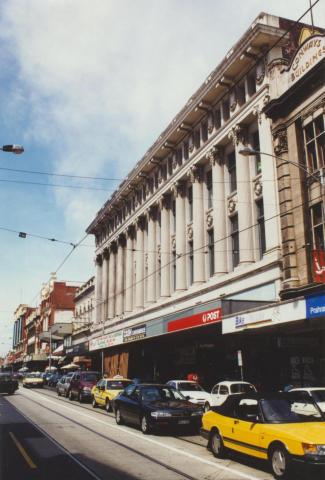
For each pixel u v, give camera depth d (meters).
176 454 11.33
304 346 20.83
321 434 8.52
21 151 15.25
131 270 44.19
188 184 33.84
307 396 10.38
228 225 28.16
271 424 9.36
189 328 25.19
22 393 37.91
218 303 22.41
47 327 86.69
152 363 37.59
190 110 31.61
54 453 11.32
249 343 24.69
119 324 44.84
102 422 17.80
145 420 14.63
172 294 34.19
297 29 25.59
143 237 42.00
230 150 28.92
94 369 54.66
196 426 14.45
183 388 21.45
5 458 10.69
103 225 53.81
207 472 9.38
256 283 23.81
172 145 35.59
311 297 16.38
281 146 22.78
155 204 38.97
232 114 27.78
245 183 26.19
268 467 9.74
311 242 20.86
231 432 10.34
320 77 21.03
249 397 10.49
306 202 21.33
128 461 10.45
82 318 62.50
